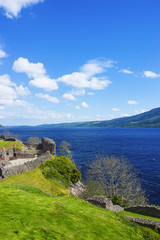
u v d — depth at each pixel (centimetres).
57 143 15738
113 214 1816
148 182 5719
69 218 1311
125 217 1989
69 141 17812
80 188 4259
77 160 8812
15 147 5253
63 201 1750
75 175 4303
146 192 4941
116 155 10169
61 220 1241
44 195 1892
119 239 1207
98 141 17825
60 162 4341
